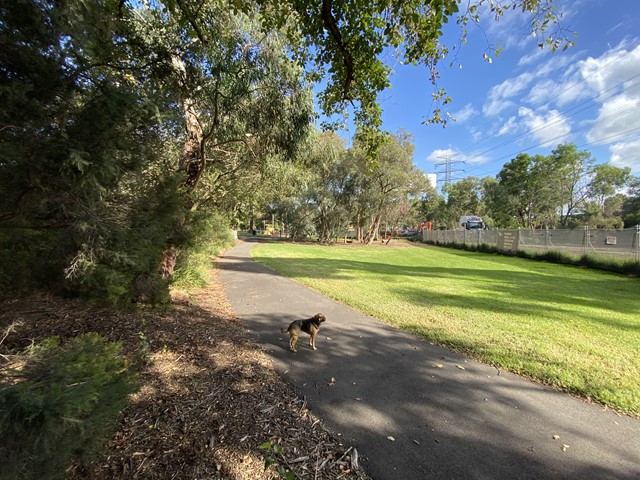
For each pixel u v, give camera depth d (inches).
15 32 71.1
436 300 300.0
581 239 683.4
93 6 87.0
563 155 1578.5
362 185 1274.6
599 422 111.7
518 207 1787.6
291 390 127.9
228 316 233.3
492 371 151.9
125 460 82.4
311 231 1556.3
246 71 219.1
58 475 54.4
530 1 126.7
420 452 93.9
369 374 145.3
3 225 89.6
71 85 81.0
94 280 116.9
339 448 94.3
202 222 242.5
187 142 276.7
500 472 86.7
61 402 47.4
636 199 1728.6
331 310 259.3
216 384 127.7
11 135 69.6
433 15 131.3
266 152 301.4
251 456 87.8
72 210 87.7
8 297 121.0
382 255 861.2
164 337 173.5
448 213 2391.7
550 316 251.3
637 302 315.9
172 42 189.3
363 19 155.0
